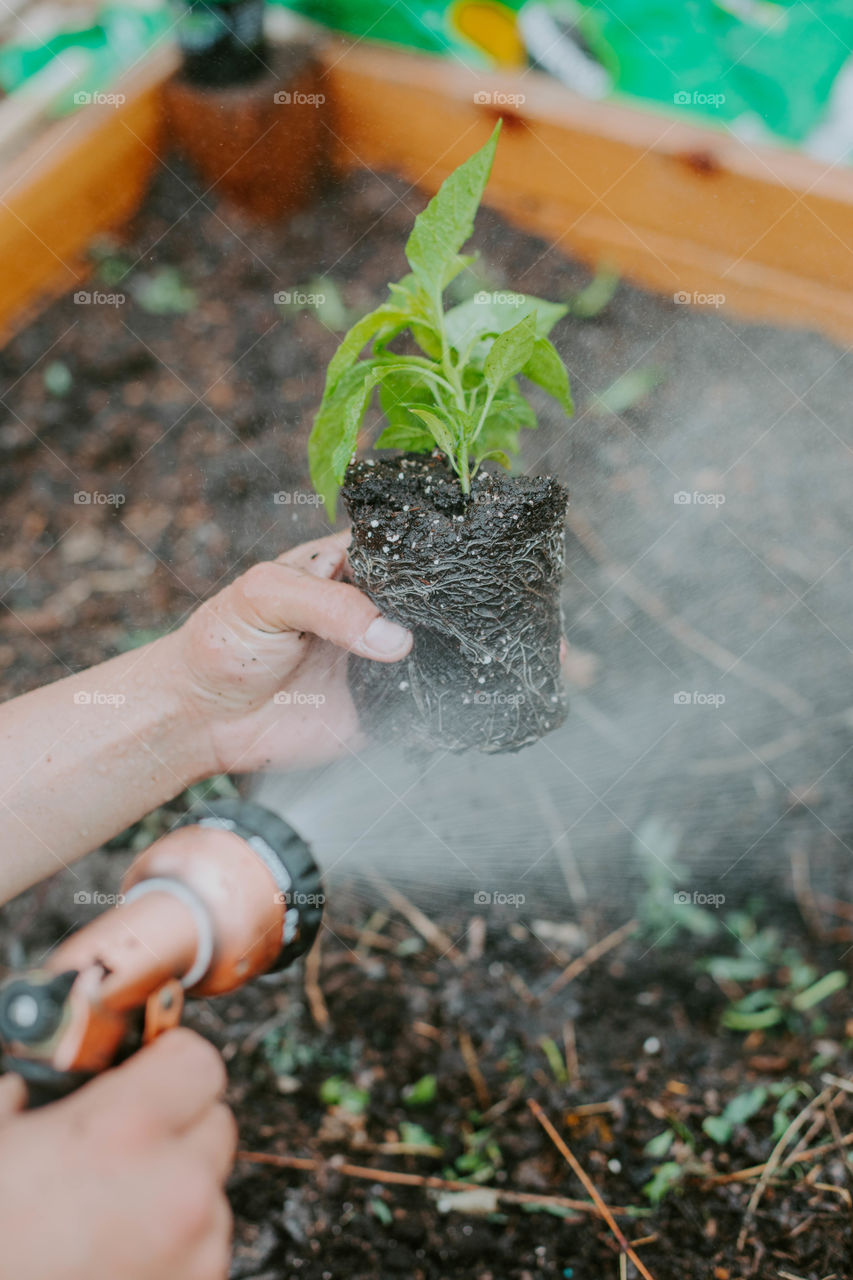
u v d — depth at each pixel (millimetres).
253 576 1138
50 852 1230
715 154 2258
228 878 909
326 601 1092
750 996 1633
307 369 2479
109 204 2697
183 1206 664
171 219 2730
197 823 967
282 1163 1447
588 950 1699
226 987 930
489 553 1058
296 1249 1359
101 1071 755
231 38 2549
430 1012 1629
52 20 2738
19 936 1710
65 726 1216
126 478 2338
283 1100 1529
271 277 2629
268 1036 1601
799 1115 1457
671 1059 1556
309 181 2707
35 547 2236
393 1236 1365
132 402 2455
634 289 2469
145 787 1284
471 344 1070
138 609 2129
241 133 2627
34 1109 732
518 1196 1397
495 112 2475
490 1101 1515
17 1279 611
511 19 2613
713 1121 1449
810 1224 1328
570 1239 1344
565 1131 1466
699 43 2508
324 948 1708
